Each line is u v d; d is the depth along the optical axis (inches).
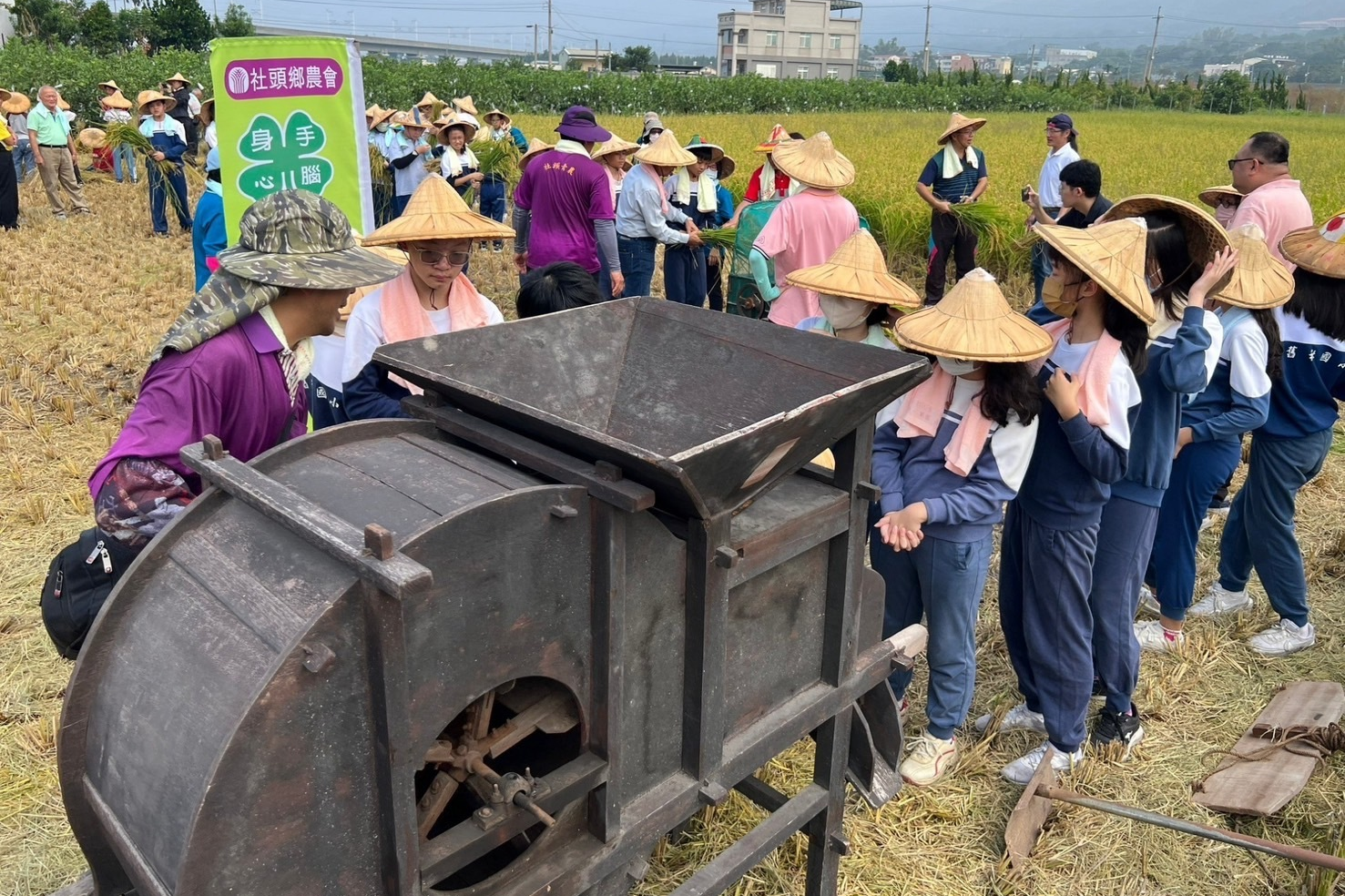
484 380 99.9
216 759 57.9
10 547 187.8
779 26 5073.8
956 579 125.3
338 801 64.1
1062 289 117.6
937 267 409.4
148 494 88.7
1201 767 141.9
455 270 135.4
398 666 61.6
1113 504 133.4
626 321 113.8
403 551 60.5
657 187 307.1
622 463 69.7
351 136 193.9
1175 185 718.5
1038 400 112.3
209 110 351.6
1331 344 152.6
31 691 147.4
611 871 81.5
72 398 267.9
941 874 123.0
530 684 80.4
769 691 94.0
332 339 152.6
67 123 545.6
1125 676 140.6
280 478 76.0
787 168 212.8
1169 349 124.0
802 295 203.0
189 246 486.6
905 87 2110.0
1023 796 126.8
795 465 84.7
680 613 81.0
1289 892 120.0
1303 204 228.2
